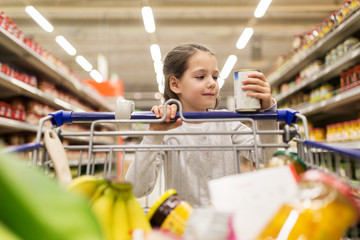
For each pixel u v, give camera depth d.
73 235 0.29
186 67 1.26
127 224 0.55
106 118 1.01
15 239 0.27
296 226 0.49
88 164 0.91
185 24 7.04
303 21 7.02
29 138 3.51
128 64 11.10
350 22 2.80
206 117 0.98
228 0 6.06
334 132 3.14
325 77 3.62
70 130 4.73
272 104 1.00
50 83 4.48
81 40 8.75
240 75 0.97
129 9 5.82
